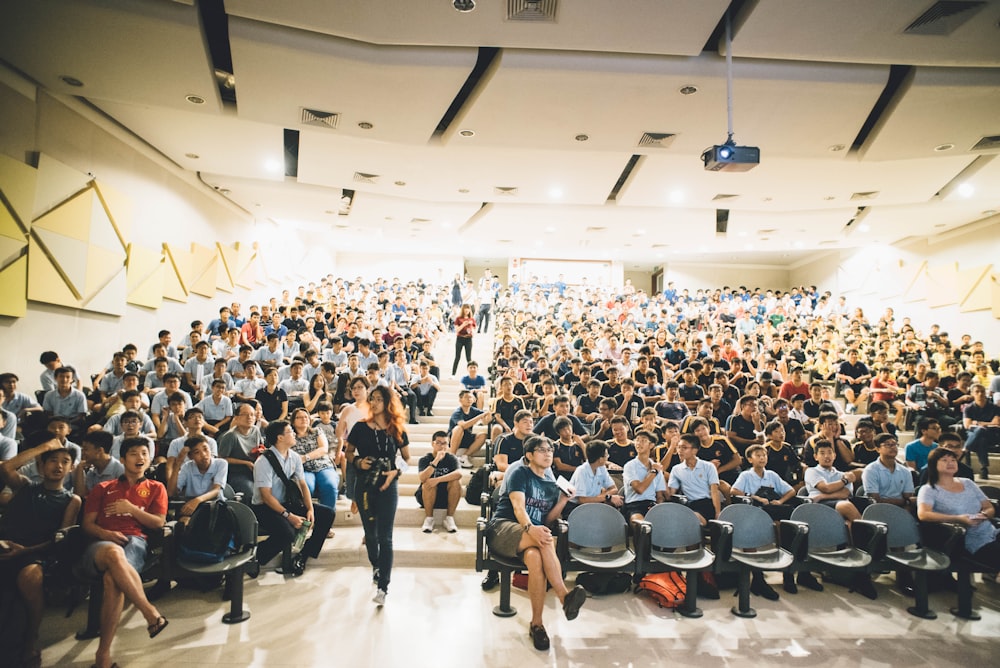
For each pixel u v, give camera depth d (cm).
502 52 539
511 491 382
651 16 455
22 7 453
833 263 1762
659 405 716
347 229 1450
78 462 425
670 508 415
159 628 322
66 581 346
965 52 499
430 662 322
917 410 782
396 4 446
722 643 351
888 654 341
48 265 622
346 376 729
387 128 668
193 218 955
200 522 378
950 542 405
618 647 343
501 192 952
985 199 956
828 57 511
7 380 491
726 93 575
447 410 825
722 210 1096
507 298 1719
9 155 570
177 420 545
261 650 332
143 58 527
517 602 407
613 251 1862
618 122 644
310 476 515
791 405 730
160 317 861
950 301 1268
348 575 452
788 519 432
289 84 571
